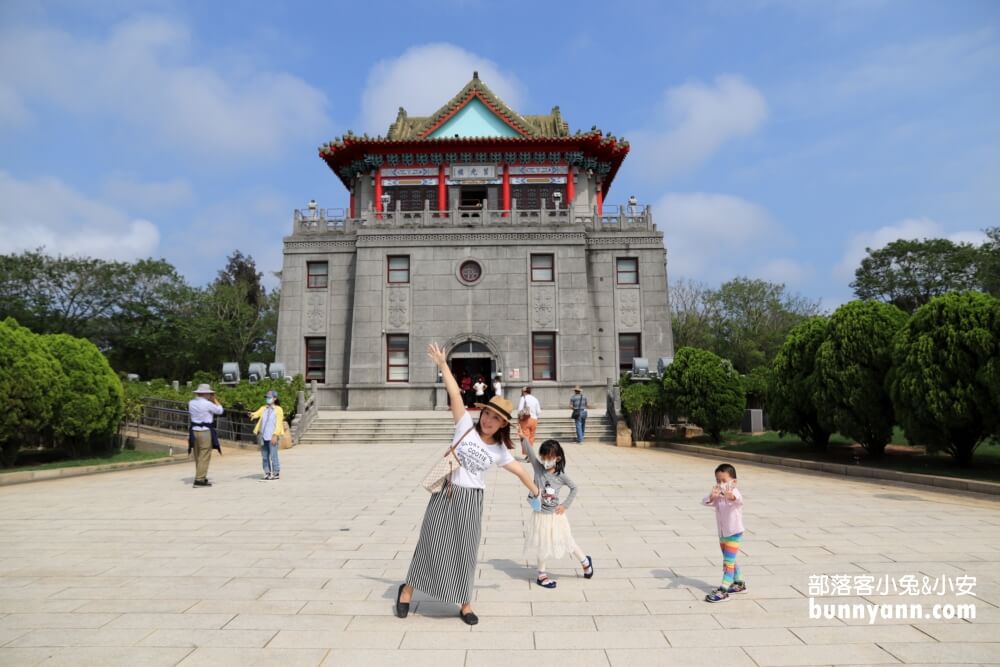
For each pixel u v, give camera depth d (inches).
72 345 686.5
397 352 1184.8
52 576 262.7
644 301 1227.2
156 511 409.1
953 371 499.8
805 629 201.0
